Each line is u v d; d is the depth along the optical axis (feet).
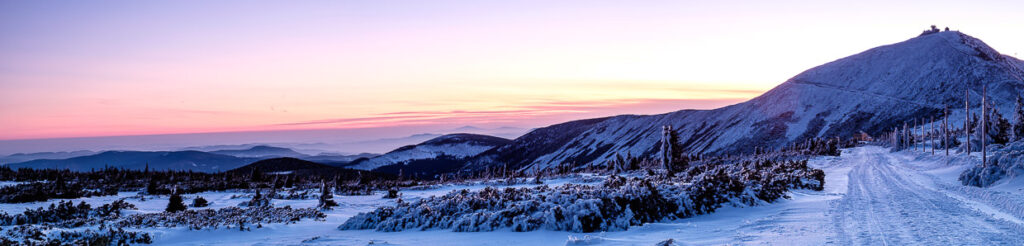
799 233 56.54
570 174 253.85
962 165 184.24
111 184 261.03
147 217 110.52
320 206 142.00
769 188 101.86
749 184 101.30
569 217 65.72
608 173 247.91
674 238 56.95
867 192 113.39
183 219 102.17
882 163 259.80
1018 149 130.21
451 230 70.28
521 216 68.13
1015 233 52.75
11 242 66.59
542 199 77.97
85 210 123.34
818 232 56.65
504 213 70.23
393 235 69.51
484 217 70.44
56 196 188.34
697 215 78.13
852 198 98.22
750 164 218.59
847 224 61.98
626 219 66.95
